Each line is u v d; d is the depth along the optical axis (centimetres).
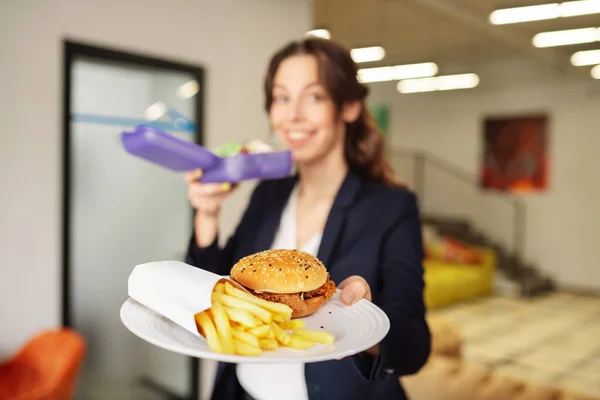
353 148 145
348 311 94
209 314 76
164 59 360
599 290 938
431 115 1116
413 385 280
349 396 120
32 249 306
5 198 295
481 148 1057
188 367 394
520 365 548
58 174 316
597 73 905
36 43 302
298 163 140
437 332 365
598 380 504
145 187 365
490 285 928
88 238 336
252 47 418
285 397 130
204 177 121
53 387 238
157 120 364
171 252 381
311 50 132
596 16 626
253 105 420
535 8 598
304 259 105
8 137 294
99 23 328
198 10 380
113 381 352
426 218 1100
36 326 309
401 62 920
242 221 159
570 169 958
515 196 1021
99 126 338
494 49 859
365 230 128
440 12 620
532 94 988
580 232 953
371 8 616
